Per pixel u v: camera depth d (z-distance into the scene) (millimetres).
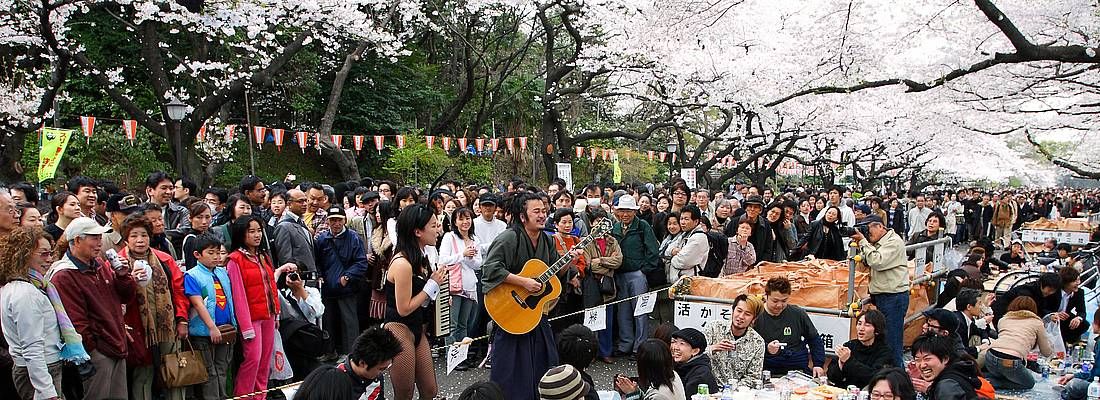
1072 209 31344
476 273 7281
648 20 12445
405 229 4852
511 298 5160
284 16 14898
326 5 14672
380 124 21688
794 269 7574
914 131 20922
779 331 6113
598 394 4891
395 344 4258
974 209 21969
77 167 16719
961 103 13633
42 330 4223
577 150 22766
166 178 7316
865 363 5781
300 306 6305
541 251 5398
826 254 9016
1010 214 22062
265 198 8258
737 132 23703
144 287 4969
